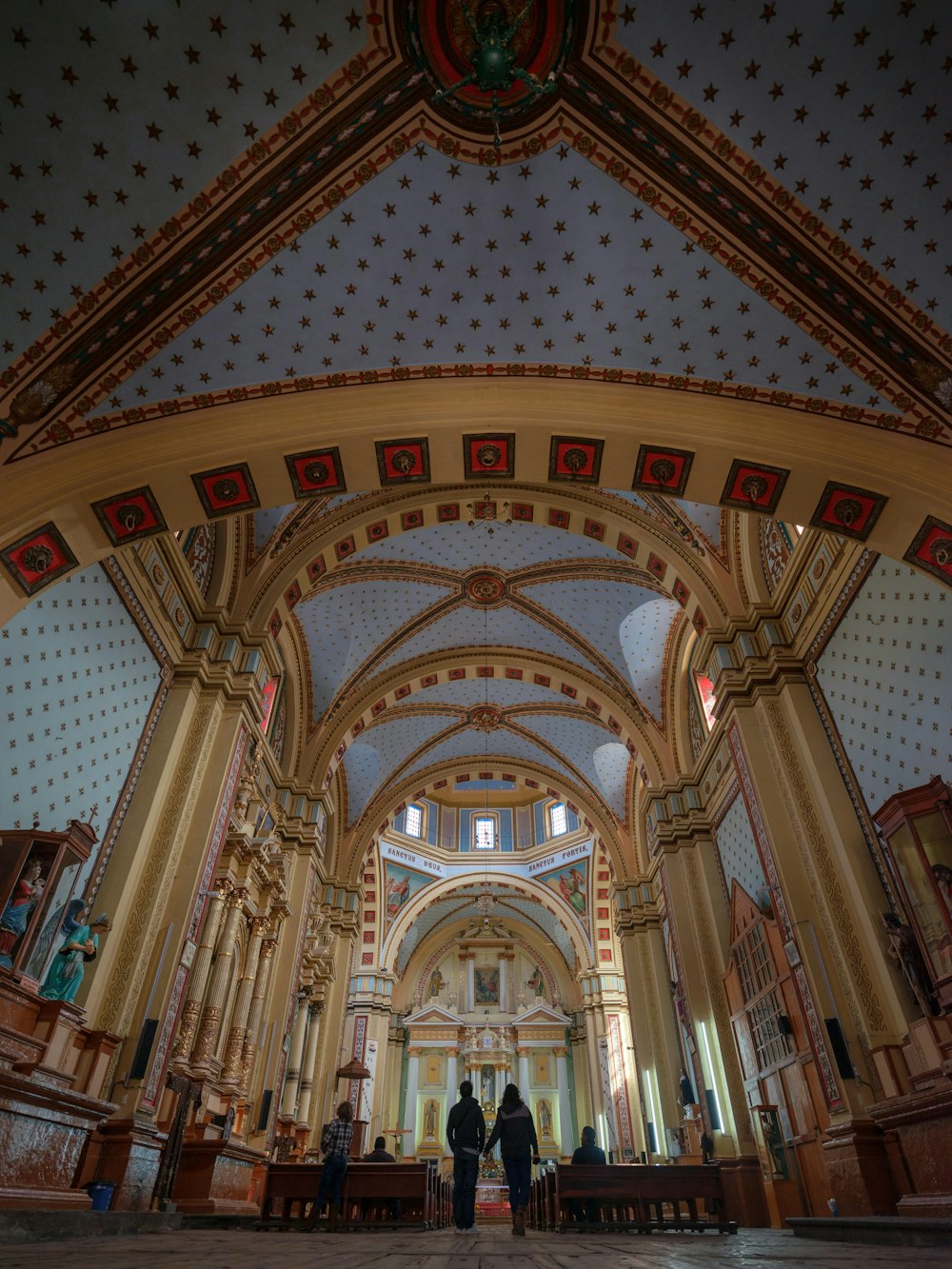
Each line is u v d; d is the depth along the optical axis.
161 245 6.50
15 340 6.57
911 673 8.02
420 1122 26.47
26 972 6.70
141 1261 2.76
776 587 10.81
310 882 14.16
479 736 20.28
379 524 12.22
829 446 7.27
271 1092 11.96
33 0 5.42
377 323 7.41
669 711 15.34
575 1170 8.30
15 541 6.73
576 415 7.81
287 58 5.85
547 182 6.68
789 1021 9.86
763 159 6.21
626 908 17.86
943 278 6.28
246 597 11.31
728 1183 11.28
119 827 8.73
